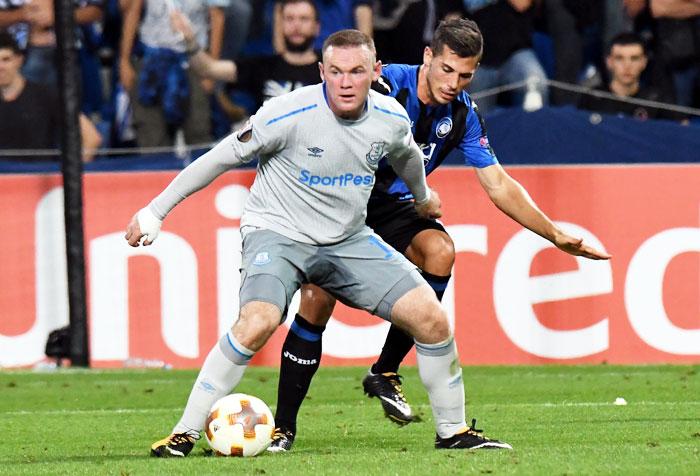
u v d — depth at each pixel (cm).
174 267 3881
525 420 2586
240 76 4597
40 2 4534
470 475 1703
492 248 3828
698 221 3806
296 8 4481
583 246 2248
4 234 3900
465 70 2214
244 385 3444
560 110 3981
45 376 3641
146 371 3762
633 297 3819
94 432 2519
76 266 3788
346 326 3841
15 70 4434
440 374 1986
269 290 1922
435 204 2183
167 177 3900
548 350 3834
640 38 4475
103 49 4834
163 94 4581
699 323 3809
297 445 2228
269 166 1944
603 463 1812
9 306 3906
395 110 1906
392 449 2105
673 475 1702
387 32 4759
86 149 4572
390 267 1958
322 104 1870
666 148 3959
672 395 3089
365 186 1922
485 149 2322
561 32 4612
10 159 4294
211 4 4650
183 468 1819
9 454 2186
